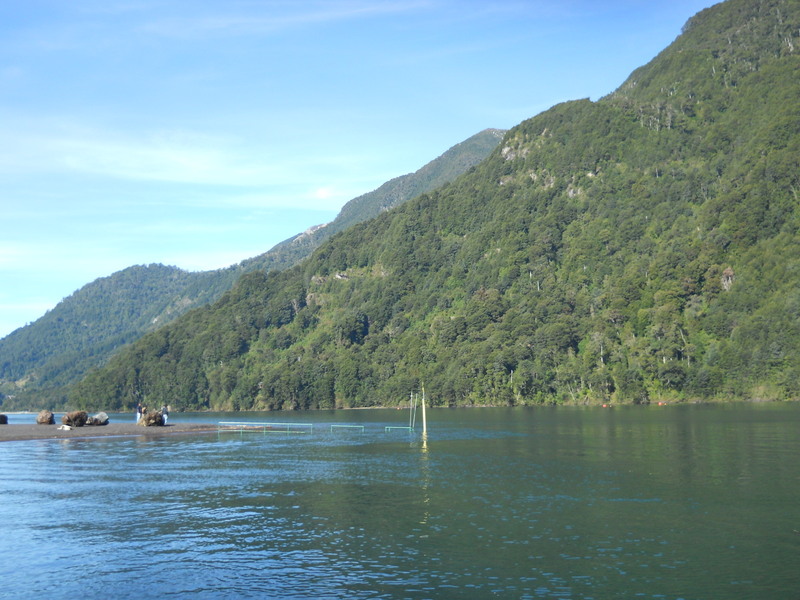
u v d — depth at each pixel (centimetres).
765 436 10856
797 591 3691
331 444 11844
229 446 11700
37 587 4009
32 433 14425
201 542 4881
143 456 10119
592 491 6384
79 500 6456
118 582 4075
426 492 6556
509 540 4738
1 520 5638
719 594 3672
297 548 4672
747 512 5391
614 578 3934
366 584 3941
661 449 9450
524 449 10075
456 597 3706
